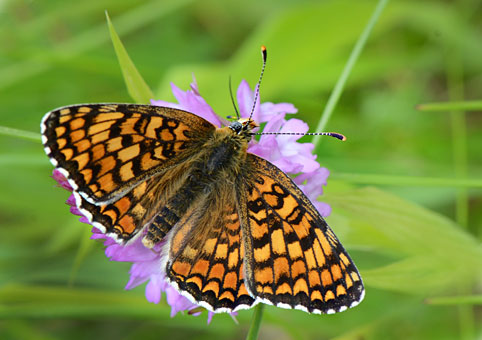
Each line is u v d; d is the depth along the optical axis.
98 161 0.26
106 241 0.26
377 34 0.32
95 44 0.33
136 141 0.26
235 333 0.32
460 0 0.35
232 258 0.26
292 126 0.27
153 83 0.32
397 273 0.27
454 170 0.32
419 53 0.34
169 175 0.26
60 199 0.32
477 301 0.27
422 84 0.34
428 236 0.27
